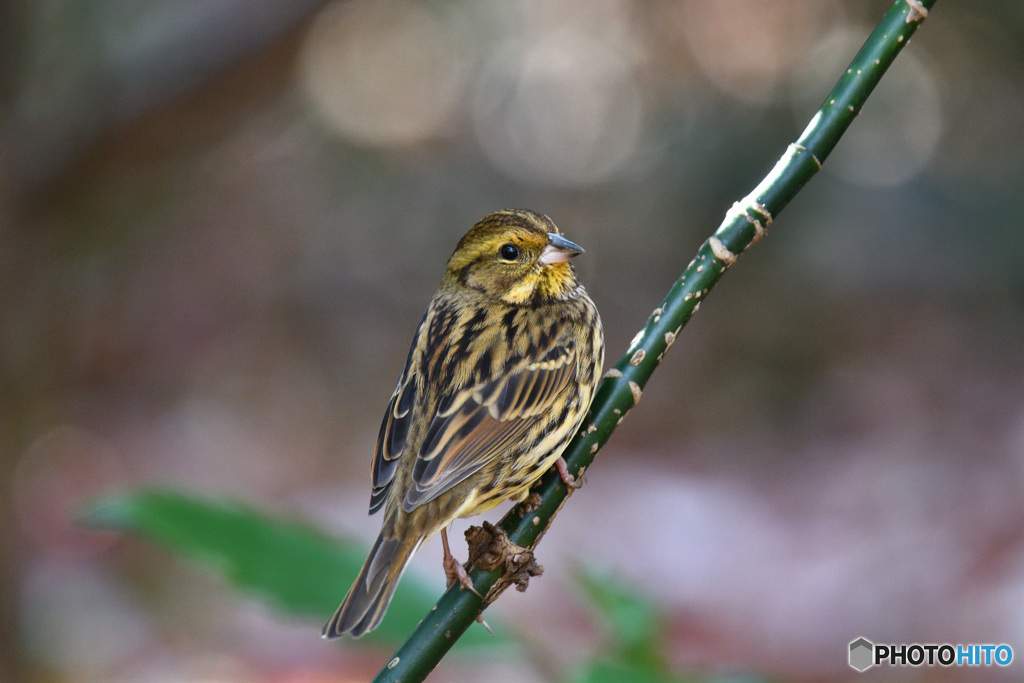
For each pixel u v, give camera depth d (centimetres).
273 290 1941
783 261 1717
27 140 936
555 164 2017
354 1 1912
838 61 1784
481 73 2088
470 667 856
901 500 1159
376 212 2053
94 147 955
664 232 1852
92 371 1638
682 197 1823
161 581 1084
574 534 1175
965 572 951
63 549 1178
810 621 923
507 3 2083
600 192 1952
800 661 873
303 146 2038
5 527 905
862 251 1689
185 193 1709
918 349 1597
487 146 2081
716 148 1798
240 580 372
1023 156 1666
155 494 380
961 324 1622
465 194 2050
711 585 1001
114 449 1569
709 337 1741
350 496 1420
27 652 923
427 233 2045
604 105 1994
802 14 1822
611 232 1903
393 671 377
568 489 413
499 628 385
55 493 1317
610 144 1977
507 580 382
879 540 1050
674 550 1096
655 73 1923
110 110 955
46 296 1012
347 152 2058
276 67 1007
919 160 1731
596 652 384
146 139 981
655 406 1708
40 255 968
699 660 863
